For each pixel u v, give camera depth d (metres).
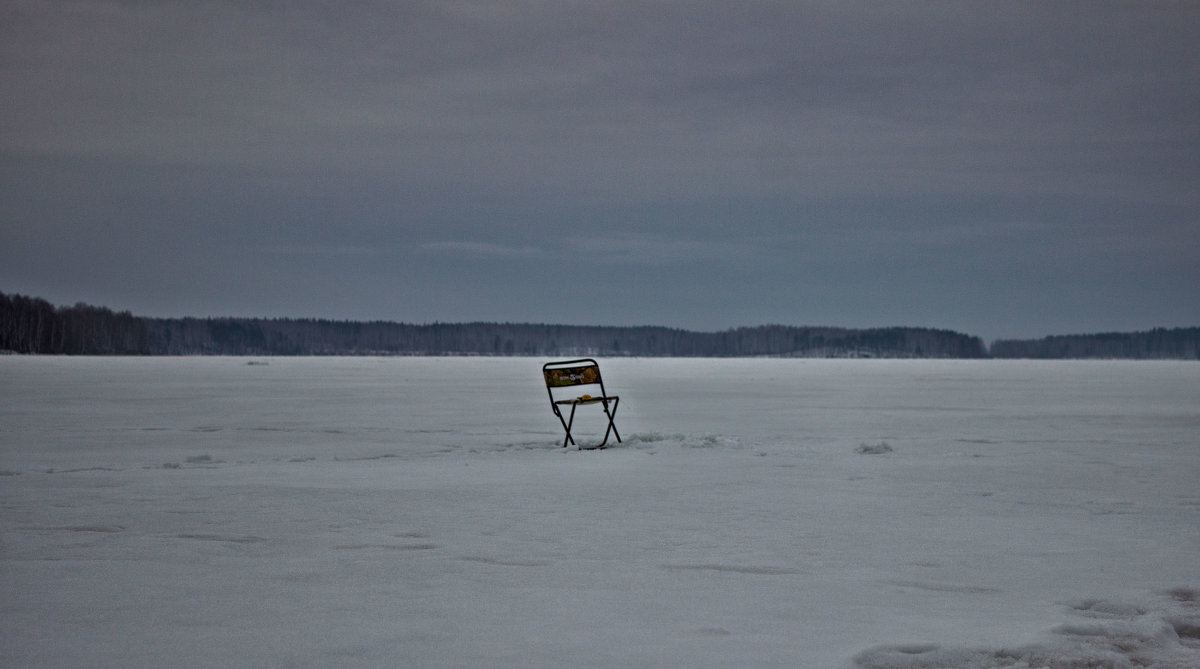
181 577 5.82
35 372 62.41
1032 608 5.18
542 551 6.71
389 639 4.48
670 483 10.72
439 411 26.59
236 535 7.30
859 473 11.78
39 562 6.27
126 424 21.22
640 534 7.42
